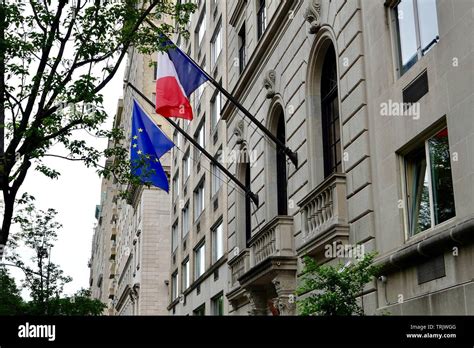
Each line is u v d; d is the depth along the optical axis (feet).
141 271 160.56
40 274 95.50
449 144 34.06
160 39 43.83
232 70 86.17
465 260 31.55
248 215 78.38
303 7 57.21
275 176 66.13
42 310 92.84
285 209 63.77
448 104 34.27
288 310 54.54
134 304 176.55
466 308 31.17
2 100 37.70
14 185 37.78
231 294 75.10
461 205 32.60
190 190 115.14
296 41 58.90
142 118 62.54
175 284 129.08
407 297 36.96
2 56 37.04
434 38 37.29
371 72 43.80
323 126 54.65
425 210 37.37
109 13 40.16
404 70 40.57
